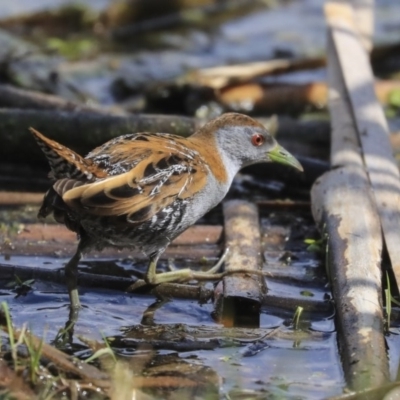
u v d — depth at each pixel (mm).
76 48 17578
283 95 15469
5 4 18750
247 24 19828
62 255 10555
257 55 17969
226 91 15422
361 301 8742
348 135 12023
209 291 9758
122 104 15438
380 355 8031
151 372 8125
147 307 9547
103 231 8914
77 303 9305
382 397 7586
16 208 11766
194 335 8836
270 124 13938
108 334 8852
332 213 10484
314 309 9445
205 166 9602
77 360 7918
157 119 12508
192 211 9383
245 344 8742
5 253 10508
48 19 18484
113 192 8414
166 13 19516
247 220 11078
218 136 10227
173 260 10648
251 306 9367
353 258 9461
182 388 7875
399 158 13195
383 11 20422
